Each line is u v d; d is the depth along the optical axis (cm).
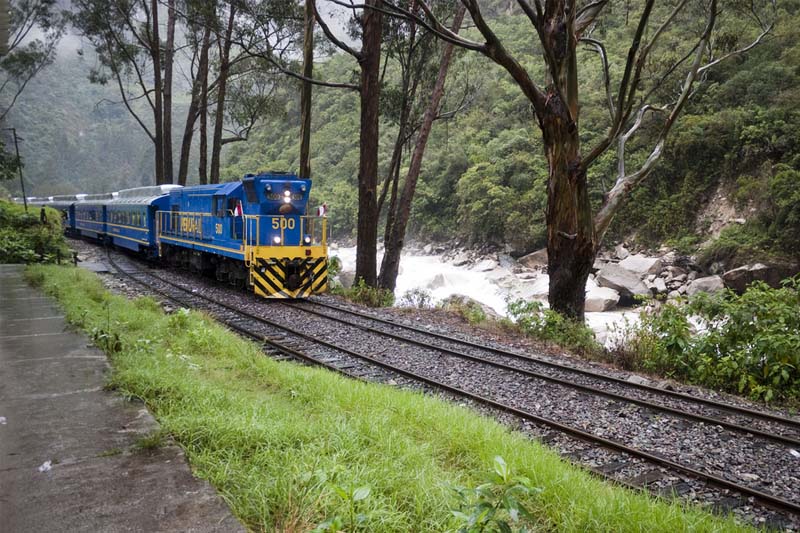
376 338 1128
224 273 1836
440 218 5034
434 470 441
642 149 3925
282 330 1175
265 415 508
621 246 3791
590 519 396
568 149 1291
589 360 1094
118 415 462
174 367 655
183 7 2867
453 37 1291
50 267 1592
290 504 345
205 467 385
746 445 640
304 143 1827
